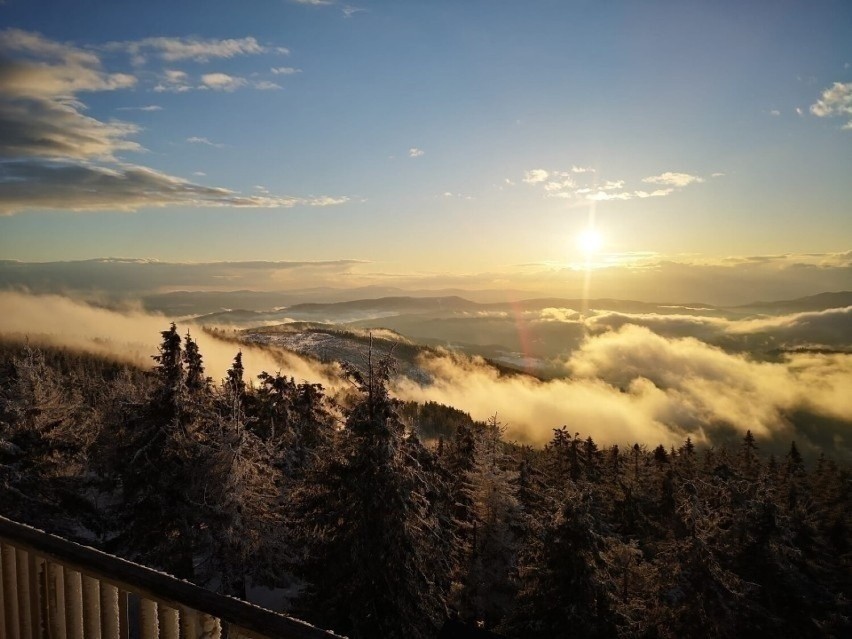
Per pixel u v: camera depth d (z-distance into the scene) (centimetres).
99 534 2325
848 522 4272
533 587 1998
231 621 314
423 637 1644
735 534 2519
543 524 2141
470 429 3747
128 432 2202
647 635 2191
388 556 1620
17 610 429
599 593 1909
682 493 3706
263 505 2152
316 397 3100
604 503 4422
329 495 1714
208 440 2233
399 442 1728
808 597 2477
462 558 2806
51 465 2269
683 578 2181
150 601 357
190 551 2025
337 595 1659
